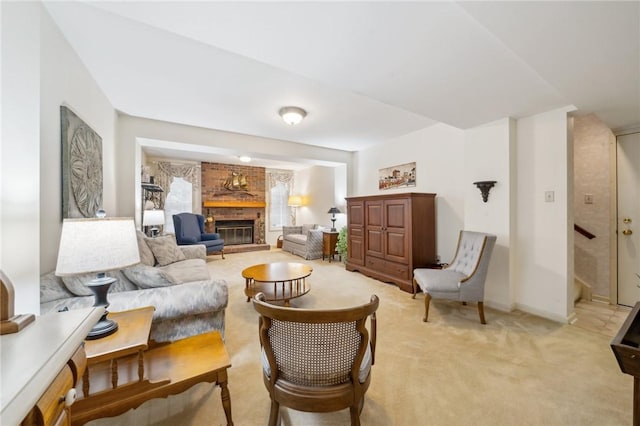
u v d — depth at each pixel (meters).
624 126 2.89
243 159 5.93
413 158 4.14
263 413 1.39
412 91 2.16
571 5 1.11
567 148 2.47
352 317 1.03
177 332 1.72
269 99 2.82
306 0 1.18
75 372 0.71
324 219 6.63
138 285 1.82
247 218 7.20
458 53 1.64
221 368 1.31
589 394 1.51
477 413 1.38
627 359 0.92
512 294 2.78
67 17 1.54
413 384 1.60
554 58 1.53
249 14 1.28
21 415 0.45
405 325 2.41
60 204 1.63
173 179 6.24
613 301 3.00
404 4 1.22
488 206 2.91
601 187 3.11
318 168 6.87
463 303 2.98
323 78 1.96
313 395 1.08
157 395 1.19
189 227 5.37
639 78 1.76
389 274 3.74
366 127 3.86
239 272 4.46
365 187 5.18
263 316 1.13
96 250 1.16
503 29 1.28
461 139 3.50
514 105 2.43
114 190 3.05
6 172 1.27
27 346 0.63
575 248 3.29
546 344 2.07
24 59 1.33
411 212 3.43
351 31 1.42
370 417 1.35
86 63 2.06
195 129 3.77
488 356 1.90
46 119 1.47
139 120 3.39
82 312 0.82
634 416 0.91
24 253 1.31
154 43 1.83
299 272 3.03
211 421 1.33
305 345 1.09
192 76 2.31
